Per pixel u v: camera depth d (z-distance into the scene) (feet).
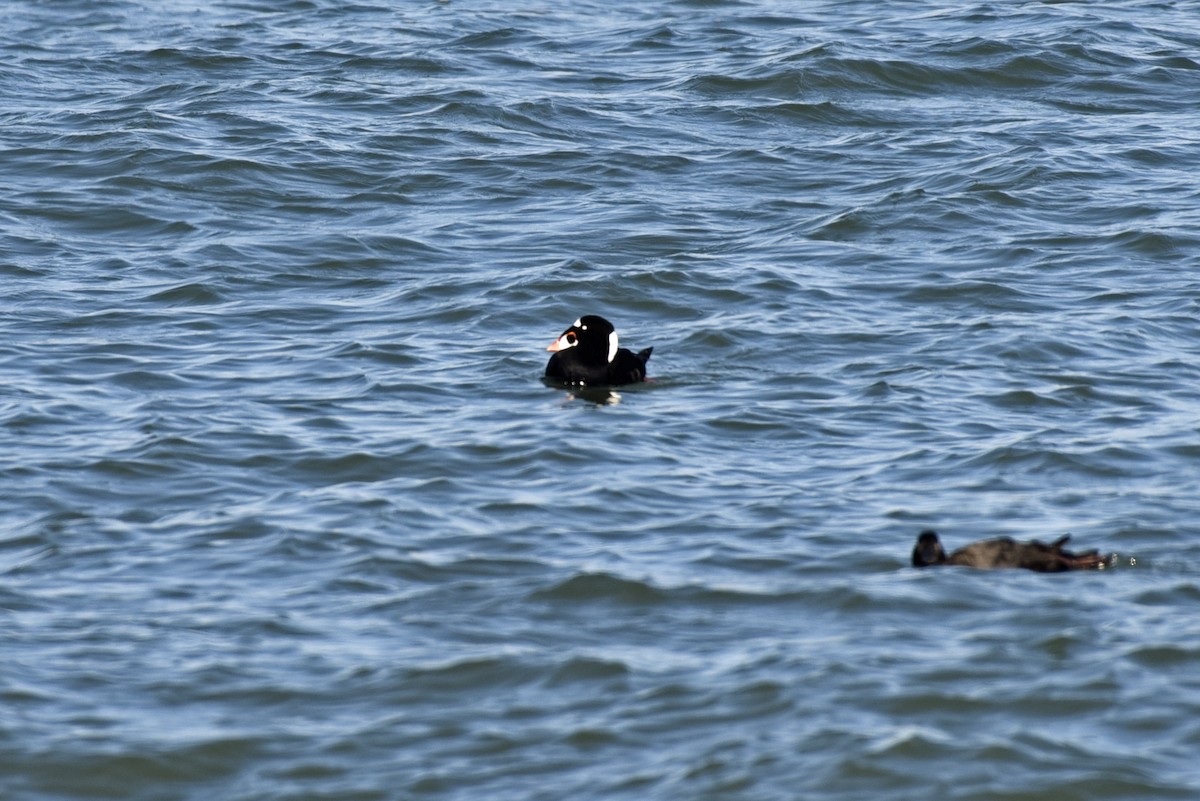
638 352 103.86
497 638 67.82
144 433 90.94
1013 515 79.46
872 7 206.90
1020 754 59.00
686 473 85.97
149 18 202.39
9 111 162.61
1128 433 90.43
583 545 76.79
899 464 86.84
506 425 93.20
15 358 104.47
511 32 195.21
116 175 144.66
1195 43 186.60
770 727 60.90
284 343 108.88
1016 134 156.97
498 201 141.18
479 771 58.95
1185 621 67.62
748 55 182.39
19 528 78.84
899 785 57.47
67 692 63.77
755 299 116.57
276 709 62.95
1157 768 58.44
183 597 71.72
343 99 168.04
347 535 77.66
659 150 153.69
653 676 64.64
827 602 70.03
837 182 145.18
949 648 65.92
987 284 118.01
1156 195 138.92
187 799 58.08
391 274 124.26
